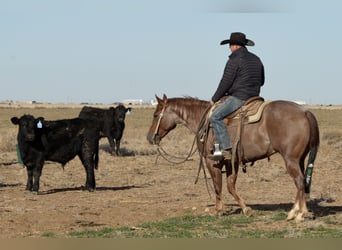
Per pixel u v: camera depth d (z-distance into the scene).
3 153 34.53
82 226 13.15
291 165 12.61
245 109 13.21
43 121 19.39
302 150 12.62
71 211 15.10
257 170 25.62
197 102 14.59
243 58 13.34
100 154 33.81
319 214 14.23
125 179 23.33
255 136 13.04
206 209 14.77
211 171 13.97
